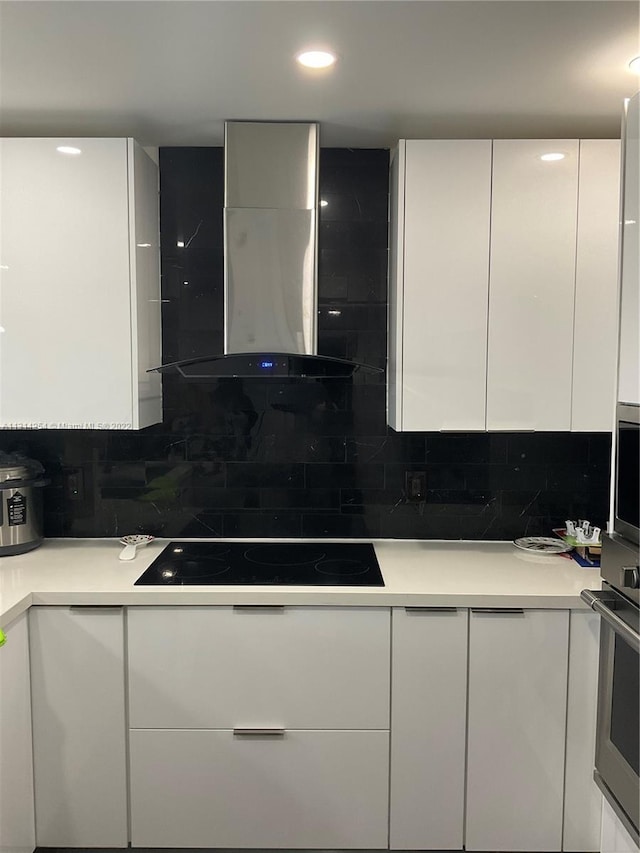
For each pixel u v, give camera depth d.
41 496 2.47
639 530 1.61
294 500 2.55
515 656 2.02
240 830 2.07
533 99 2.02
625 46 1.66
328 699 2.04
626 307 1.67
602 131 2.30
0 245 2.20
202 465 2.55
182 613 2.02
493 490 2.53
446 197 2.18
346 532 2.55
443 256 2.19
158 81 1.89
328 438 2.53
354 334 2.50
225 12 1.50
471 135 2.34
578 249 2.19
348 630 2.02
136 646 2.02
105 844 2.08
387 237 2.48
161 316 2.51
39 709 2.04
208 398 2.53
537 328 2.20
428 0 1.44
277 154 2.19
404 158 2.17
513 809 2.06
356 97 2.00
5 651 1.86
